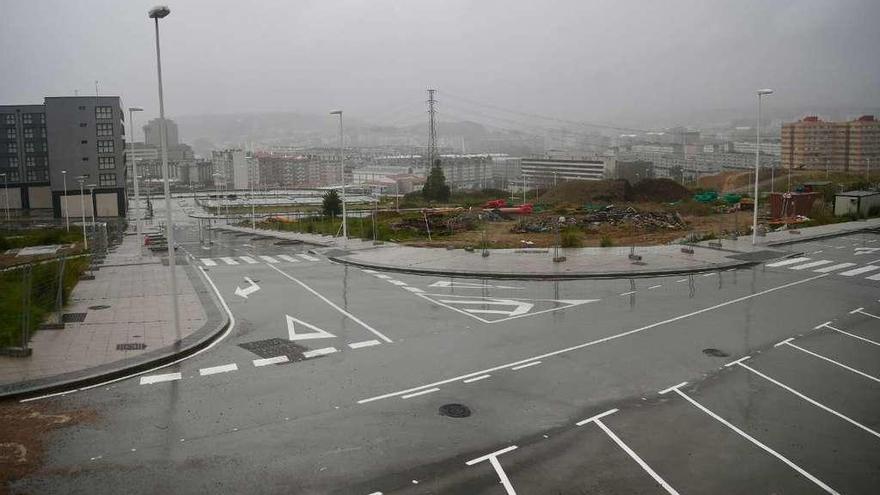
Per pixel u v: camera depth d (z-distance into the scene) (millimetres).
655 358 20625
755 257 39750
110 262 42344
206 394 17516
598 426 15367
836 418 15891
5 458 13586
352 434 14898
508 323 25125
